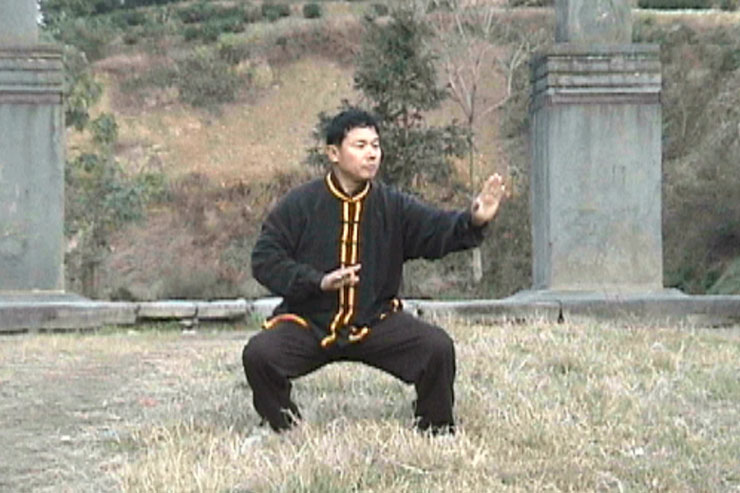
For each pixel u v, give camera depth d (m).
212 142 48.62
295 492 5.57
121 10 65.44
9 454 6.81
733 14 50.16
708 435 7.08
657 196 14.95
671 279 29.67
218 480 5.79
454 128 30.98
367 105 31.69
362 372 9.07
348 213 6.66
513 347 10.58
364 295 6.66
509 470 6.01
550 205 14.91
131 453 6.80
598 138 14.92
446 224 6.48
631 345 10.77
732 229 30.06
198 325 14.84
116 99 52.06
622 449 6.65
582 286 14.87
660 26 48.00
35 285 14.80
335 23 56.38
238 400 8.08
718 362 9.98
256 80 53.31
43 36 34.09
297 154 47.00
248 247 40.75
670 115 36.38
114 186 35.59
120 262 39.88
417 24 30.23
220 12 62.03
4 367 10.28
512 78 45.84
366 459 6.03
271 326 6.79
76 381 9.43
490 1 49.25
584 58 14.92
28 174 14.82
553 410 7.54
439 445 6.36
